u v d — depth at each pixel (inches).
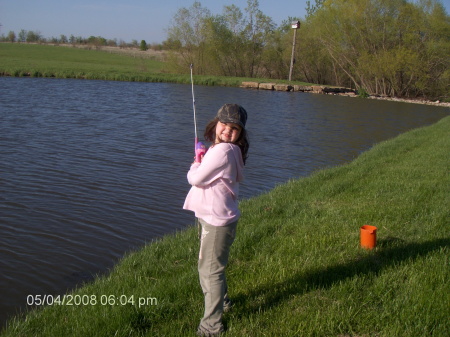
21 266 199.2
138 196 306.0
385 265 161.8
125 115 706.2
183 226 255.9
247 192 336.8
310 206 251.1
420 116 982.4
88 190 313.3
